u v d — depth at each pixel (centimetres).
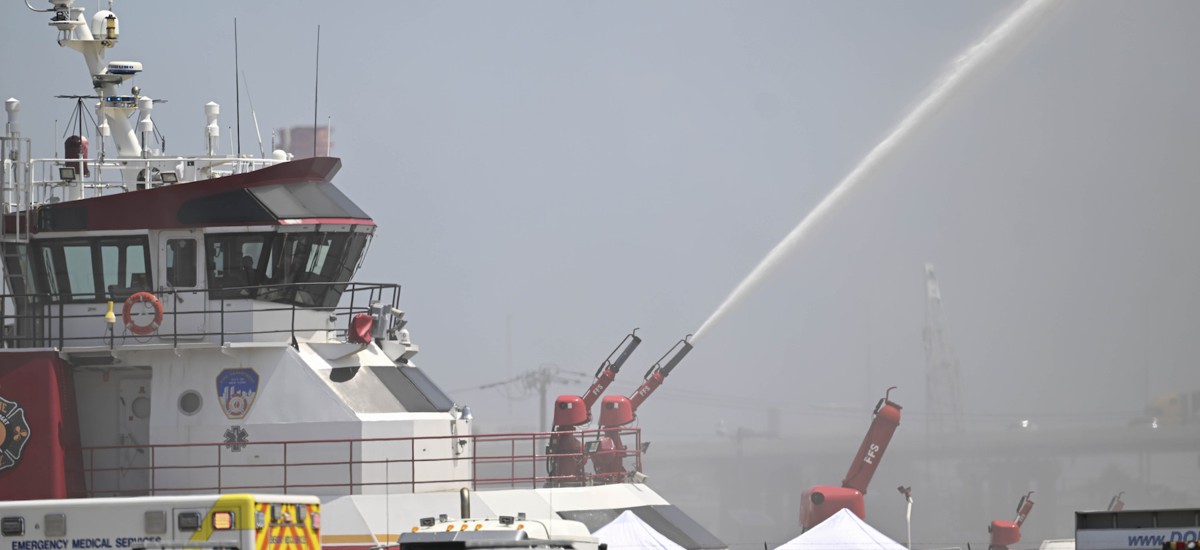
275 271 11331
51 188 12100
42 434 10825
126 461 11225
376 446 10900
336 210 11650
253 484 10906
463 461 11406
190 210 11288
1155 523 8006
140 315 11131
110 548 7825
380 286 11981
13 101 11594
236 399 11019
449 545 8069
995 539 16288
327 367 11144
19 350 10944
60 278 11438
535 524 8256
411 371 11775
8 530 7856
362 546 10731
